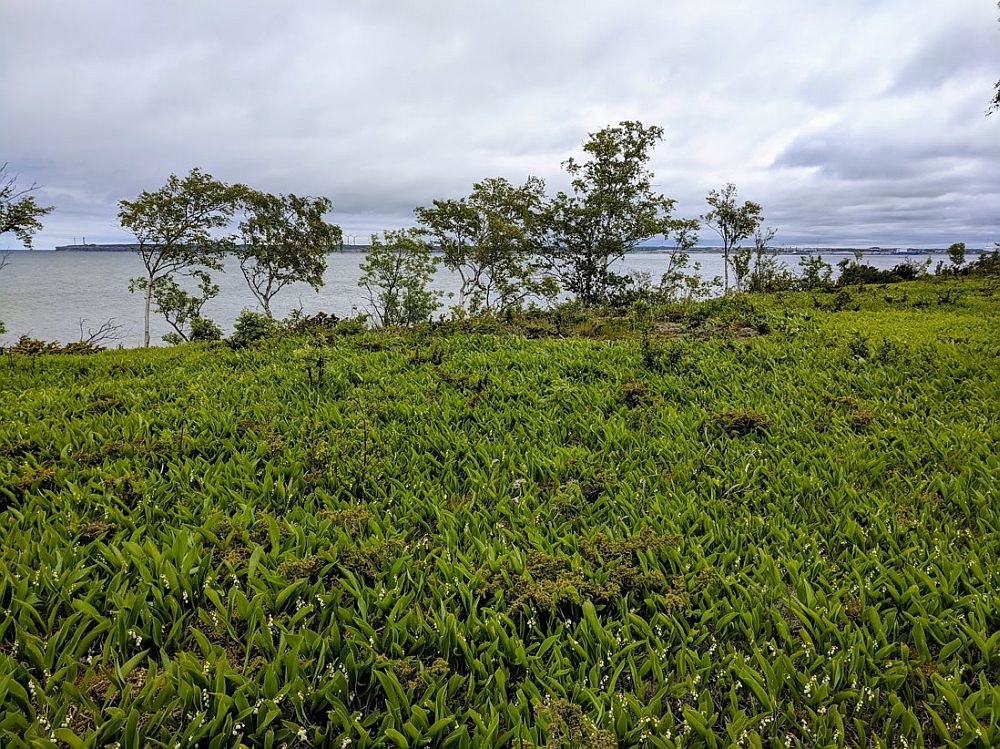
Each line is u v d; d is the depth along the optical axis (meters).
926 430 4.84
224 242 22.72
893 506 3.61
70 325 34.69
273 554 2.99
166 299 22.12
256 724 2.08
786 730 2.15
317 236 23.42
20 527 3.33
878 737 2.07
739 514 3.59
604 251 16.11
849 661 2.37
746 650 2.53
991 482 3.87
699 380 6.57
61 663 2.25
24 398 6.18
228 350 9.15
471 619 2.59
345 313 34.31
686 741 2.06
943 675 2.34
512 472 4.21
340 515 3.36
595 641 2.54
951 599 2.73
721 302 12.56
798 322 10.01
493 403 5.82
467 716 2.14
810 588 2.79
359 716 2.08
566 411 5.66
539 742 2.04
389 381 6.68
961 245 25.67
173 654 2.43
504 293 17.39
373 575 2.88
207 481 3.93
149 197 21.06
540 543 3.23
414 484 4.02
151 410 5.53
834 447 4.60
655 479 4.12
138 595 2.54
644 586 2.84
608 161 15.71
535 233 16.92
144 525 3.26
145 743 1.93
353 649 2.41
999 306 12.97
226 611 2.54
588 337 10.22
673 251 16.62
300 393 6.19
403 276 18.69
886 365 6.97
